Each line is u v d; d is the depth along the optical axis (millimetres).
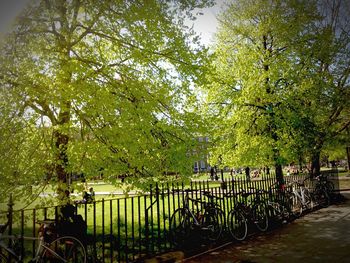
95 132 6156
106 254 6473
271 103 12359
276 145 12008
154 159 6727
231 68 13031
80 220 5895
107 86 6824
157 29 6973
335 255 5844
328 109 14266
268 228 8547
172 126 6820
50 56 5965
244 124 12617
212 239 7141
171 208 13125
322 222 9039
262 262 5652
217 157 12734
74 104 6109
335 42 13508
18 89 5711
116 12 6598
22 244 4699
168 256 5965
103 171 6195
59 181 6020
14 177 5883
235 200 8703
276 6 13180
